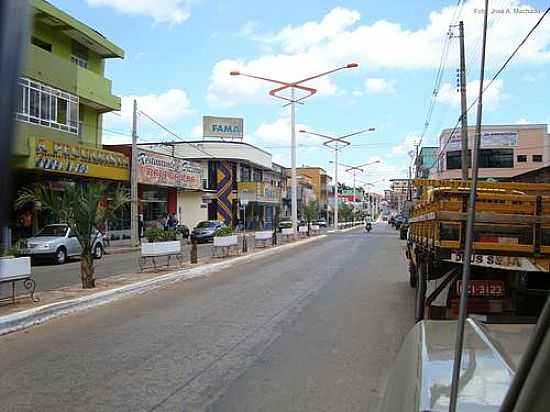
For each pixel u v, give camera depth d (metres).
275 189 75.00
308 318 10.45
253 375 6.76
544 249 7.49
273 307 11.71
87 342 8.59
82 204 13.69
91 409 5.59
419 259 9.97
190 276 17.73
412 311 11.17
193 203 53.00
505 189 9.51
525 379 1.39
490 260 7.57
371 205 170.00
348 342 8.47
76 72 31.28
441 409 1.98
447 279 7.96
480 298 7.80
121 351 7.97
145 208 43.66
